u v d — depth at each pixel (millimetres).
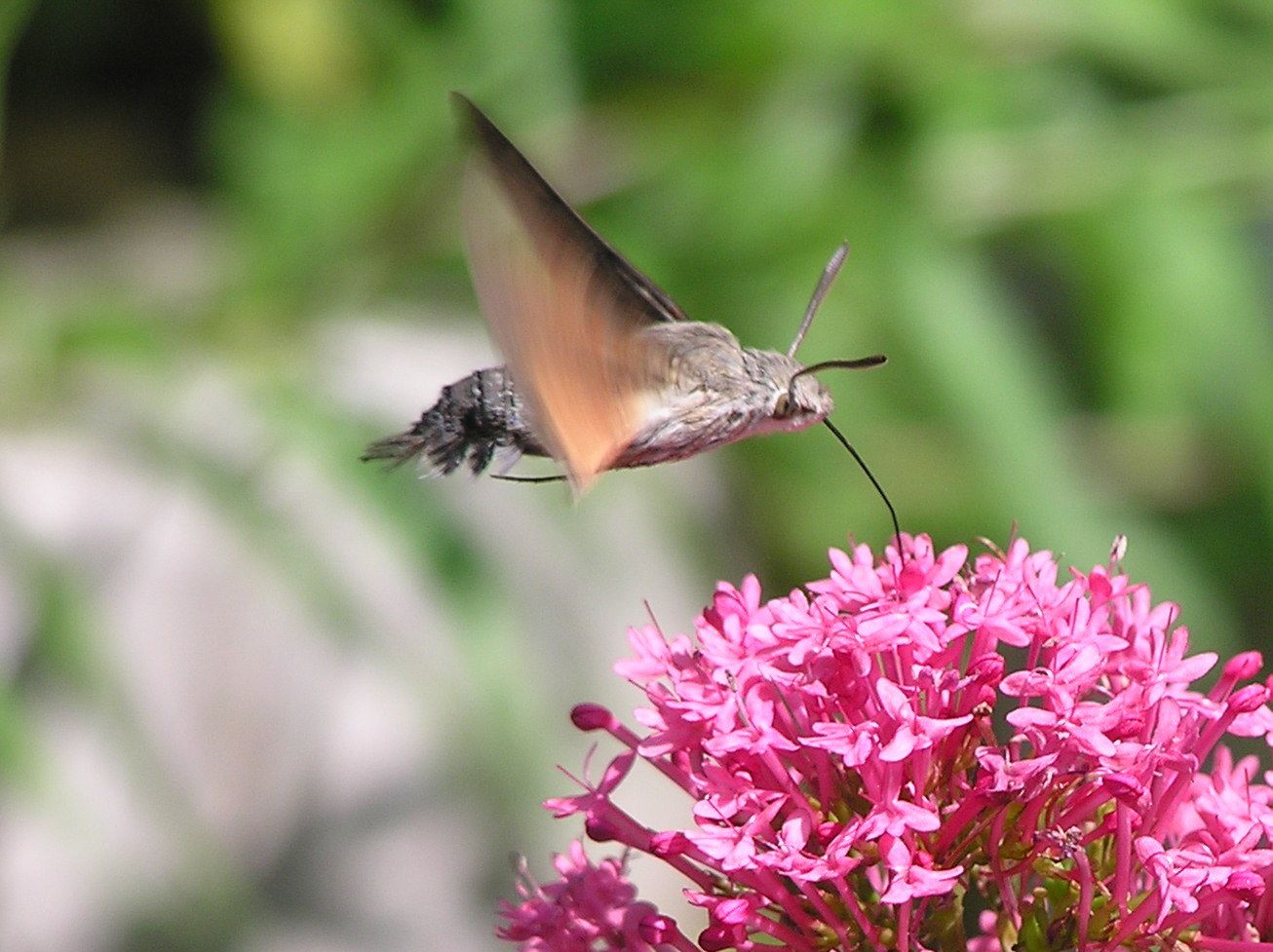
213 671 451
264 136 460
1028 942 326
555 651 462
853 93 453
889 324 451
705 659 329
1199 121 455
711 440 335
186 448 417
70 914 436
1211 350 456
